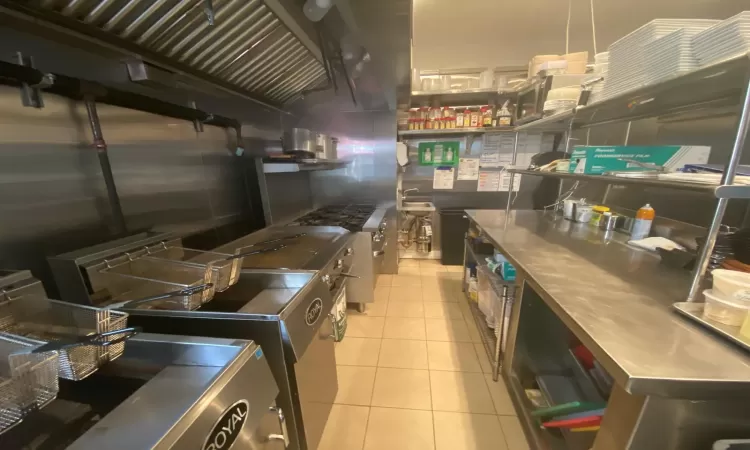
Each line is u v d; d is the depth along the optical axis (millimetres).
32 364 512
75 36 926
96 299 968
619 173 1332
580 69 2258
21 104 900
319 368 1287
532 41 3035
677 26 1136
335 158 2779
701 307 872
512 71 3023
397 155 3322
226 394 665
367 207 3053
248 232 2094
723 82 1110
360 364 1873
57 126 993
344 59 1876
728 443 645
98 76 1100
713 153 1616
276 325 975
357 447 1348
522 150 3348
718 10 2443
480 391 1653
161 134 1405
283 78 1957
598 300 968
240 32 1308
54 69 970
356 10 1356
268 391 784
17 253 915
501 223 2121
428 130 3148
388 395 1631
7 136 873
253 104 2119
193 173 1613
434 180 3611
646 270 1235
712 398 637
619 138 2383
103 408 713
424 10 2492
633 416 710
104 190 1149
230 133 1889
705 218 1566
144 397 623
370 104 2803
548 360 1565
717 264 1139
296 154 2160
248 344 771
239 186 1994
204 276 976
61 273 958
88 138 1088
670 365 651
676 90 1245
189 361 758
